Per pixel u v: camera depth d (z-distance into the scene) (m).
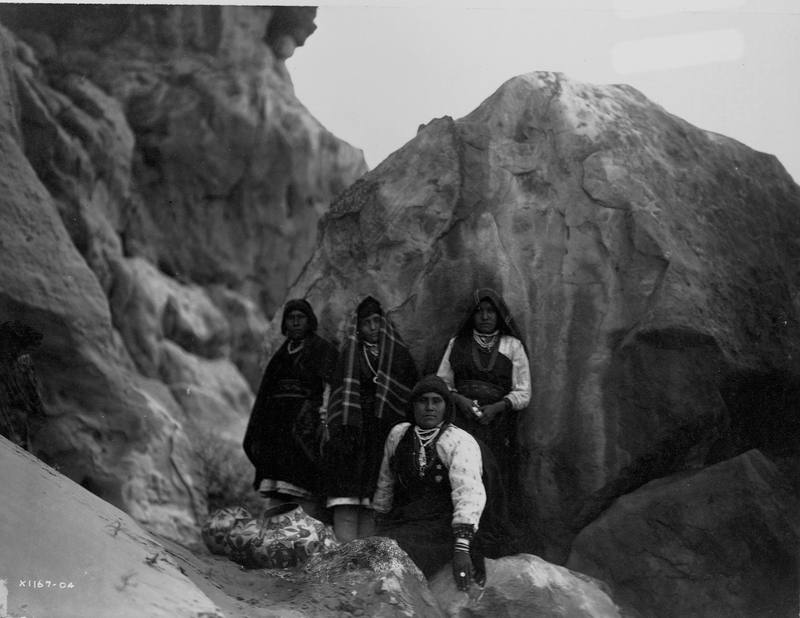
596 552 5.37
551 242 5.93
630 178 5.89
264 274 10.53
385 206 6.15
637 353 5.57
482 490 4.78
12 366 5.54
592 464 5.50
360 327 5.61
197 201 9.95
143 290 9.02
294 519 5.16
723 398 5.58
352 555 4.59
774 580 5.22
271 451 5.74
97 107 8.82
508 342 5.59
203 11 9.62
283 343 6.01
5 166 6.69
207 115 9.73
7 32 8.41
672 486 5.45
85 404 6.95
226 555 5.27
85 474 6.73
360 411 5.40
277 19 10.29
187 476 7.54
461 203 6.07
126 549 4.04
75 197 8.27
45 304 6.66
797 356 5.86
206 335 9.62
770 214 6.31
